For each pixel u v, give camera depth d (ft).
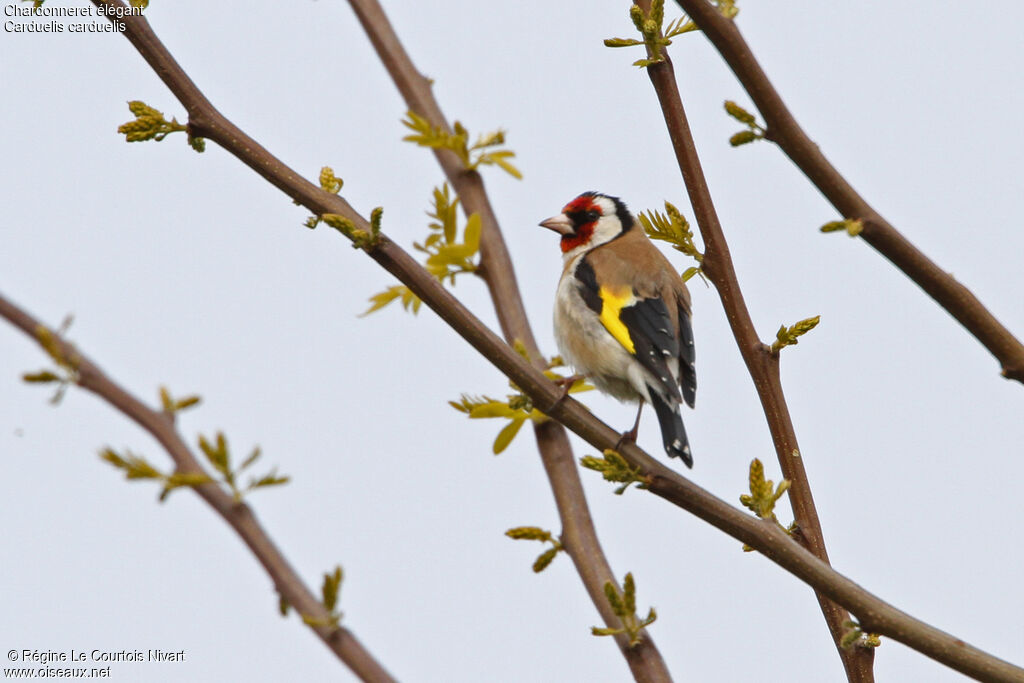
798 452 20.07
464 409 24.39
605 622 21.49
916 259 18.40
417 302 27.61
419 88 30.35
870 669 19.03
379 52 30.83
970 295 18.60
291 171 20.88
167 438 18.10
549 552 23.15
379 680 17.26
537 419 24.77
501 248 28.04
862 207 18.38
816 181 18.33
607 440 21.50
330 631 17.56
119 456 17.62
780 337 20.15
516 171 28.17
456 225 26.89
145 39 20.66
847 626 18.98
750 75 17.97
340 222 20.35
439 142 27.63
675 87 20.56
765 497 19.22
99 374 18.16
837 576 18.48
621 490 20.36
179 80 20.68
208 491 18.11
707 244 20.56
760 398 20.31
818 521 19.92
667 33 20.48
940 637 17.98
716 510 19.57
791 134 18.17
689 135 20.52
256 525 18.10
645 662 20.54
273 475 18.22
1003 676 17.63
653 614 19.71
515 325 27.07
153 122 20.65
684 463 27.53
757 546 19.08
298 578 17.92
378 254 20.86
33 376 17.37
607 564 22.68
